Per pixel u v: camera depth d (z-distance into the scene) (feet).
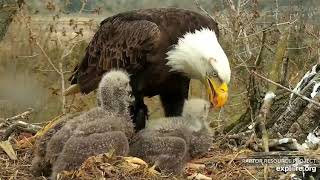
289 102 42.55
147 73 41.22
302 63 58.44
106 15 62.64
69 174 31.99
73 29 65.41
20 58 71.26
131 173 31.99
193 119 36.99
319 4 58.39
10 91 72.13
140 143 35.19
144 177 32.19
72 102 61.62
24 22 68.23
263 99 43.78
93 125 33.35
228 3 58.44
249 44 57.36
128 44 41.50
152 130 35.86
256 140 38.73
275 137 40.68
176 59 40.06
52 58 71.20
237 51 57.77
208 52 39.01
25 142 39.47
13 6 57.26
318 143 38.11
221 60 38.81
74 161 32.76
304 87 42.01
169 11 41.52
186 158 35.68
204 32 40.27
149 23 40.96
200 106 37.32
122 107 35.29
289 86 46.01
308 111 40.65
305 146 38.11
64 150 33.06
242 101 55.98
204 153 37.22
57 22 67.72
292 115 41.27
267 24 58.80
